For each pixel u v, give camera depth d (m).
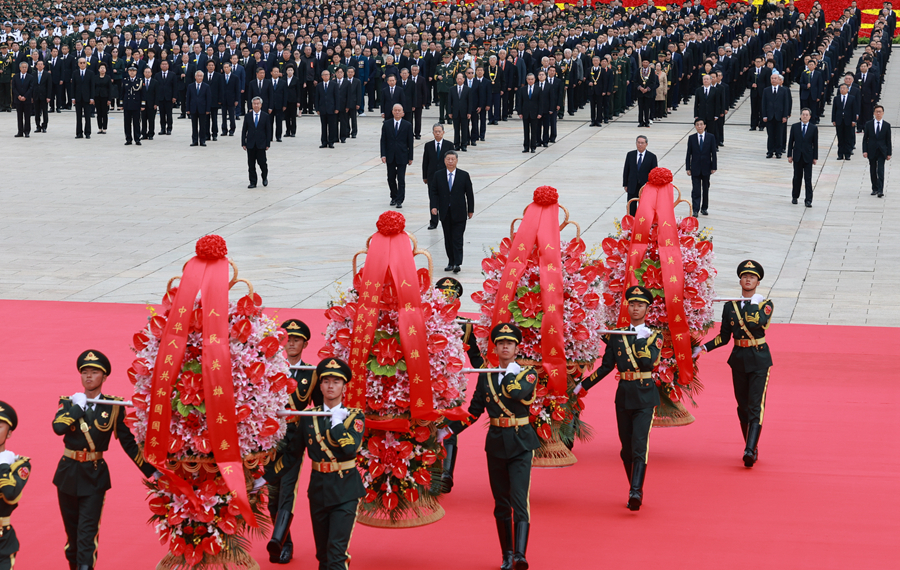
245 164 26.59
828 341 13.46
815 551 7.36
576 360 9.27
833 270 17.23
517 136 30.22
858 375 12.04
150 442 6.68
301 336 7.93
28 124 30.62
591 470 9.33
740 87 36.47
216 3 46.28
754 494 8.57
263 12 43.38
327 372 6.77
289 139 30.22
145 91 30.00
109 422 6.84
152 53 33.78
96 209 21.88
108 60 34.16
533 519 8.08
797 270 17.27
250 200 22.66
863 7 51.53
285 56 31.73
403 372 7.70
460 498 8.70
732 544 7.50
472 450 9.95
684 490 8.69
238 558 7.06
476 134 28.50
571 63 33.44
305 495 8.67
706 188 20.77
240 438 6.71
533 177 24.34
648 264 10.24
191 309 6.78
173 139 30.56
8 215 21.33
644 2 48.19
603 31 37.34
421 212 21.34
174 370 6.67
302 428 6.79
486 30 37.38
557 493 8.72
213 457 6.79
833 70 36.00
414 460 7.93
